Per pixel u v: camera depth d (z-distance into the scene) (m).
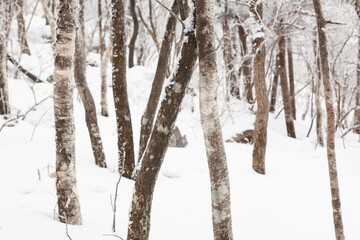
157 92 4.84
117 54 5.10
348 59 12.62
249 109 11.20
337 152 8.08
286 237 3.56
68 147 3.05
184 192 4.97
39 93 9.62
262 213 4.26
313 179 6.07
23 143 5.99
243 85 12.25
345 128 14.77
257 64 6.34
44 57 12.10
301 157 7.68
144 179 2.55
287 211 4.38
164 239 3.21
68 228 2.87
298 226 3.89
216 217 2.35
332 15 7.96
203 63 2.27
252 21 6.47
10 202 3.54
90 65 13.03
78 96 9.88
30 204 3.59
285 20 10.19
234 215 4.14
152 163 2.53
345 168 6.95
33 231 2.62
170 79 2.48
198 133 9.61
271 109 12.60
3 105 8.05
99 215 3.59
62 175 3.05
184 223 3.71
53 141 6.46
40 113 8.66
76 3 2.92
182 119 10.47
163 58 4.72
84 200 4.04
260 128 6.37
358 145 9.88
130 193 4.52
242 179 5.96
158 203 4.38
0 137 6.15
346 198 5.01
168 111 2.48
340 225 3.11
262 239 3.47
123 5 5.13
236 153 7.68
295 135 10.59
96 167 5.47
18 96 9.11
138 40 15.29
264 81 6.38
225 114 10.80
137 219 2.59
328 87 3.19
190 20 2.45
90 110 5.53
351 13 7.88
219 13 11.98
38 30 15.94
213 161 2.32
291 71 13.34
